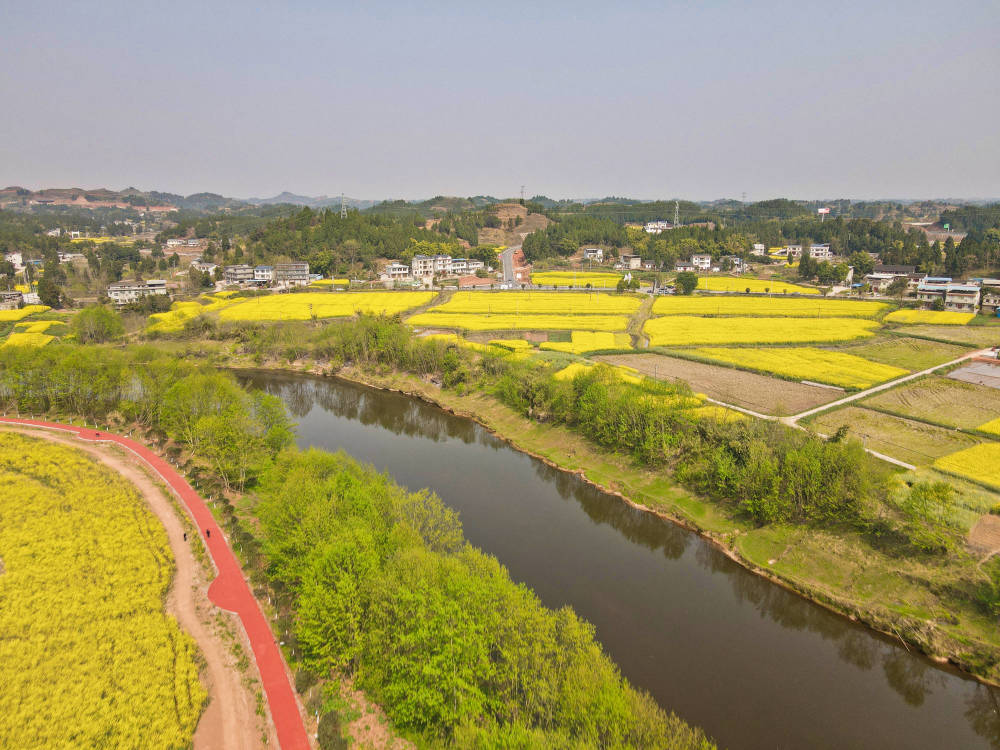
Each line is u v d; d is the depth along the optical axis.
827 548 58.50
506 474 81.31
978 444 77.25
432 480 78.94
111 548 55.34
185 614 48.19
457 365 114.81
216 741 36.41
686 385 88.81
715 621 52.00
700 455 72.94
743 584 57.66
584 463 81.69
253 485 72.06
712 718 41.34
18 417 98.56
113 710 36.97
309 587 42.28
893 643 49.38
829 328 148.12
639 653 47.72
